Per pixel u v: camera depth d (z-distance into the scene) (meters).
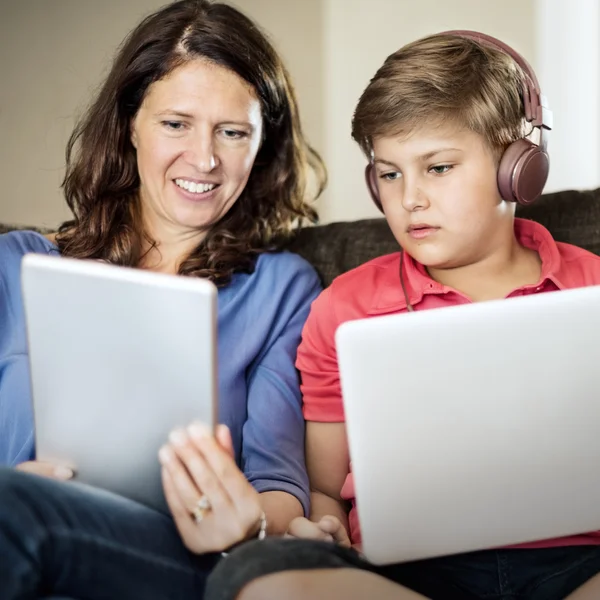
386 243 1.64
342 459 1.47
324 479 1.48
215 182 1.55
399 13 2.50
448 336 0.97
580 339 0.99
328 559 1.00
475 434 1.00
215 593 0.96
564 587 1.16
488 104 1.30
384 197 1.38
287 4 2.56
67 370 1.07
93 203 1.66
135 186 1.67
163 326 1.00
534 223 1.48
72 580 0.97
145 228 1.67
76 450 1.13
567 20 2.43
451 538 1.05
